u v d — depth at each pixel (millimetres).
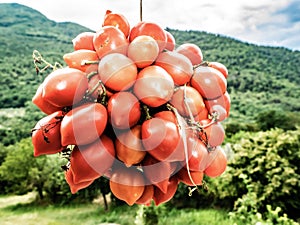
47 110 1138
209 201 11547
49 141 1096
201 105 1102
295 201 9781
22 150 19453
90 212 14922
